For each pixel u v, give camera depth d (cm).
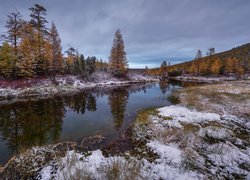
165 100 1962
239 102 1424
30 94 2311
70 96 2323
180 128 880
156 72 9856
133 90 3077
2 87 2250
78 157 620
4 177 513
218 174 513
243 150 668
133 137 809
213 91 2059
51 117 1294
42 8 3017
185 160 578
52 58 3438
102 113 1412
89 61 4625
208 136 779
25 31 2933
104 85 3888
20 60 2730
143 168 537
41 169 538
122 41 4966
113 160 596
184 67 11162
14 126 1083
